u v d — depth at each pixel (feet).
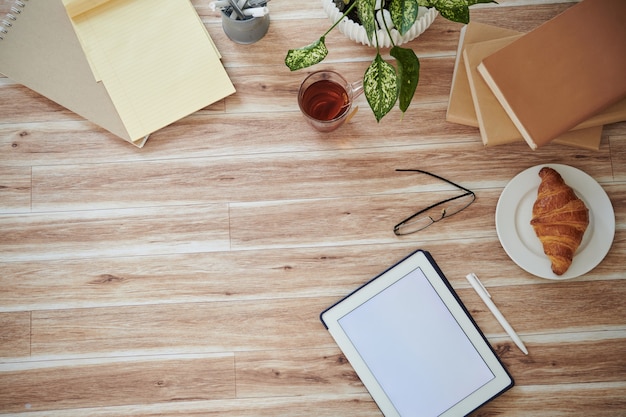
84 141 3.84
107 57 3.76
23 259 3.80
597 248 3.64
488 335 3.71
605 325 3.70
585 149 3.81
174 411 3.70
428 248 3.77
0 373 3.74
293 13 3.88
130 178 3.83
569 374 3.67
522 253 3.64
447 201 3.78
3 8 3.88
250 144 3.84
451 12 2.99
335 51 3.86
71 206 3.83
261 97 3.86
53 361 3.74
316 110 3.66
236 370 3.72
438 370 3.62
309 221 3.80
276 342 3.73
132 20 3.80
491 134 3.59
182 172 3.83
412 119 3.84
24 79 3.77
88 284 3.79
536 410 3.65
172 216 3.81
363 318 3.67
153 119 3.73
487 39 3.71
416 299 3.67
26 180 3.84
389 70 2.92
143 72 3.77
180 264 3.79
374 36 3.55
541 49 3.50
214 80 3.78
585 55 3.45
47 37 3.77
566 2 3.87
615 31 3.43
